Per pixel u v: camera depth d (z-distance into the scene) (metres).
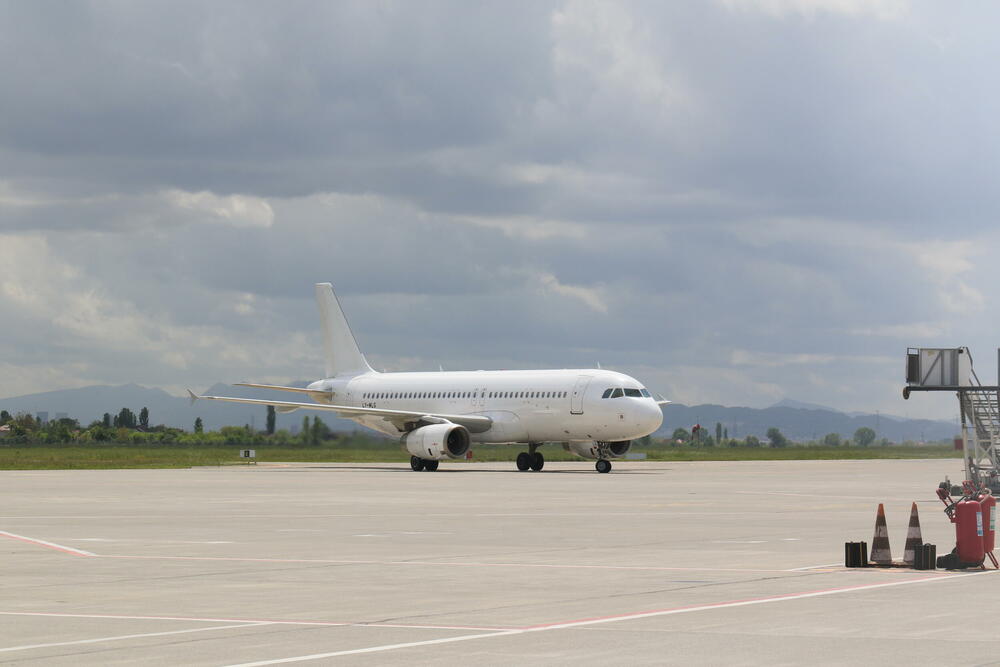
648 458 136.12
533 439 88.81
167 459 121.56
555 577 24.81
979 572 25.58
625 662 15.88
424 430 87.25
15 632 18.38
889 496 55.16
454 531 36.09
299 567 26.84
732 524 38.47
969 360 56.41
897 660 15.94
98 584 24.06
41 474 84.12
